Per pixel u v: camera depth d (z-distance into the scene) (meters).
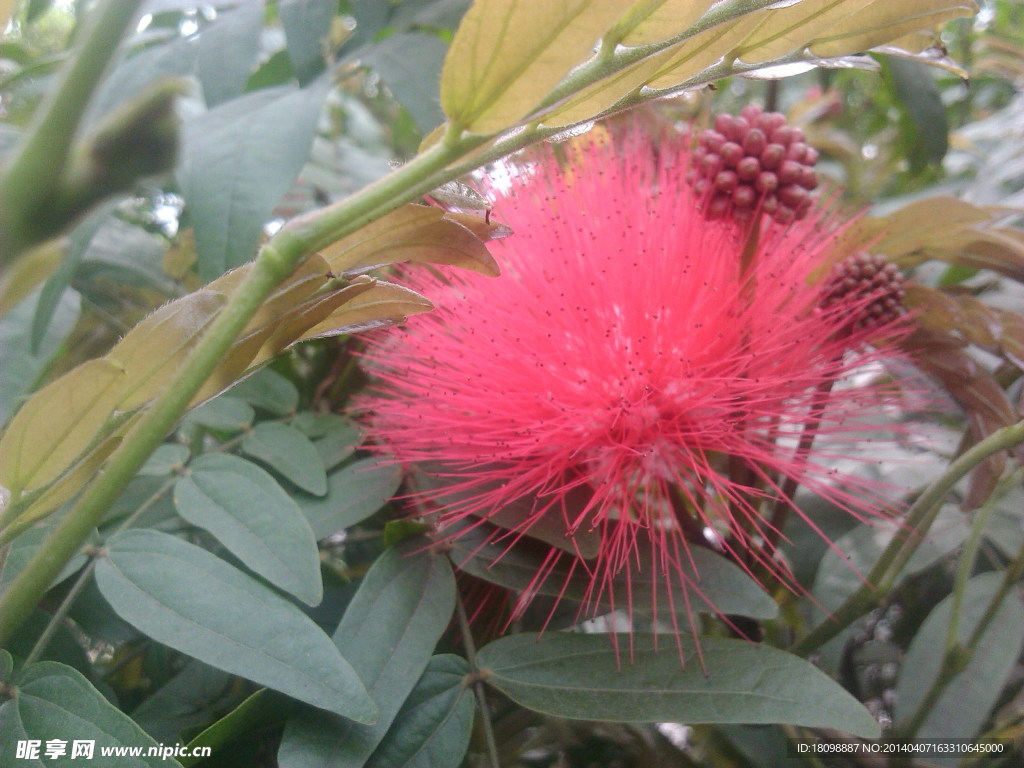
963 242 0.14
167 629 0.09
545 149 0.14
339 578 0.14
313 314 0.08
